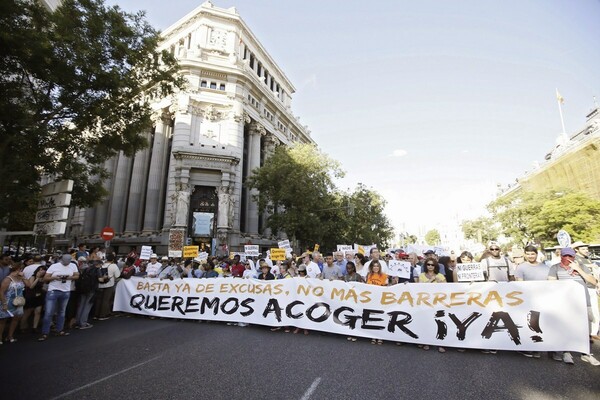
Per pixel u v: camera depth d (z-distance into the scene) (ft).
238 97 112.68
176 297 27.86
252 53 138.62
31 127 26.86
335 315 21.70
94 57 29.12
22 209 32.68
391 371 14.96
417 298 19.93
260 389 13.01
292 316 22.93
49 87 29.96
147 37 34.09
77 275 24.06
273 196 86.58
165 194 108.27
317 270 29.45
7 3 23.66
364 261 33.04
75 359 17.07
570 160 133.80
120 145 36.52
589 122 157.48
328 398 12.16
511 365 15.88
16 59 25.73
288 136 159.74
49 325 21.85
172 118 112.57
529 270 19.44
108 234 50.47
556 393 12.58
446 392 12.67
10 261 24.20
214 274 31.50
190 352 18.07
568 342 16.51
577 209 93.61
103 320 27.61
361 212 124.77
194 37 121.90
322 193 89.20
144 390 13.01
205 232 95.40
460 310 18.86
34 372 15.19
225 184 99.09
